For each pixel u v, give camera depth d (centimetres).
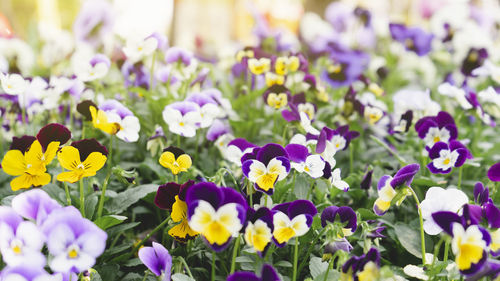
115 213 56
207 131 70
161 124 70
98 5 92
